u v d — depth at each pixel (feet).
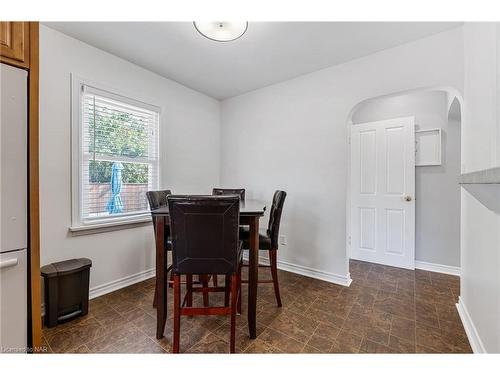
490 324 4.00
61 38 6.39
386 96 7.32
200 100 10.85
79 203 6.77
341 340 5.08
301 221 9.12
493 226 3.87
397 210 9.75
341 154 8.16
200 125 10.87
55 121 6.30
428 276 8.75
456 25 5.99
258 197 10.52
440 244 9.21
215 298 7.08
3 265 3.46
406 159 9.57
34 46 3.81
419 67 6.59
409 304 6.64
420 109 9.61
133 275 8.13
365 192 10.52
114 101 7.66
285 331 5.40
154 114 8.99
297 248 9.23
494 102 3.81
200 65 8.28
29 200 3.76
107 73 7.41
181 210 4.43
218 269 4.59
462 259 6.05
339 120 8.18
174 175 9.70
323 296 7.16
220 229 4.49
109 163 7.66
